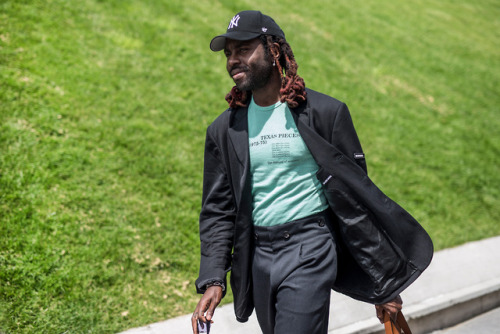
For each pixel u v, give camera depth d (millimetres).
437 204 5539
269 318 2184
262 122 2109
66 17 6477
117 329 3141
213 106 5953
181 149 5039
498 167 6746
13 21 5883
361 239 2090
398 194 5512
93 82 5477
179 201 4383
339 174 2041
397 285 2129
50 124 4586
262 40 2043
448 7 15961
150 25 7215
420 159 6363
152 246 3859
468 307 3750
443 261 4309
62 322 3078
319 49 8734
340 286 2281
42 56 5504
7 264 3295
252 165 2113
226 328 3197
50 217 3729
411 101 8117
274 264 2102
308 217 2102
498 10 17719
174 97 5844
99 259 3580
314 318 1992
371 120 6977
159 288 3557
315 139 2039
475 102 8945
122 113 5211
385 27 11359
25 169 4043
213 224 2240
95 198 4066
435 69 9914
